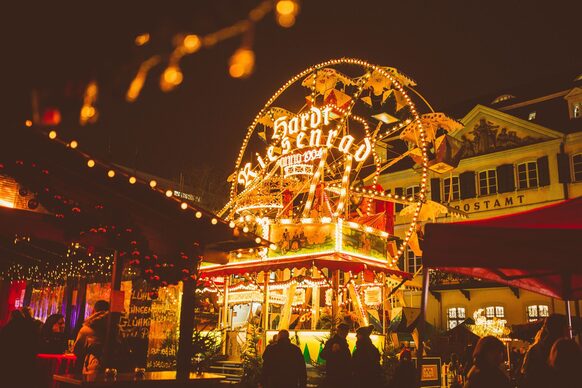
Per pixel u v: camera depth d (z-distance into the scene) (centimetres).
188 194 2962
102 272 1044
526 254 517
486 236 530
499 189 2547
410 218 2786
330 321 1322
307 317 1633
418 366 553
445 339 1778
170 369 936
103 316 786
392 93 1575
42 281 1391
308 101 1631
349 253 1294
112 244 722
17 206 661
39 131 595
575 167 2355
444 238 544
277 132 1603
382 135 1569
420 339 560
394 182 2914
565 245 505
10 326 623
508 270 723
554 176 2388
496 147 2609
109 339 763
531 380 495
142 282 949
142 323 935
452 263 537
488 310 2456
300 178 1644
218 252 871
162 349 946
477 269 703
